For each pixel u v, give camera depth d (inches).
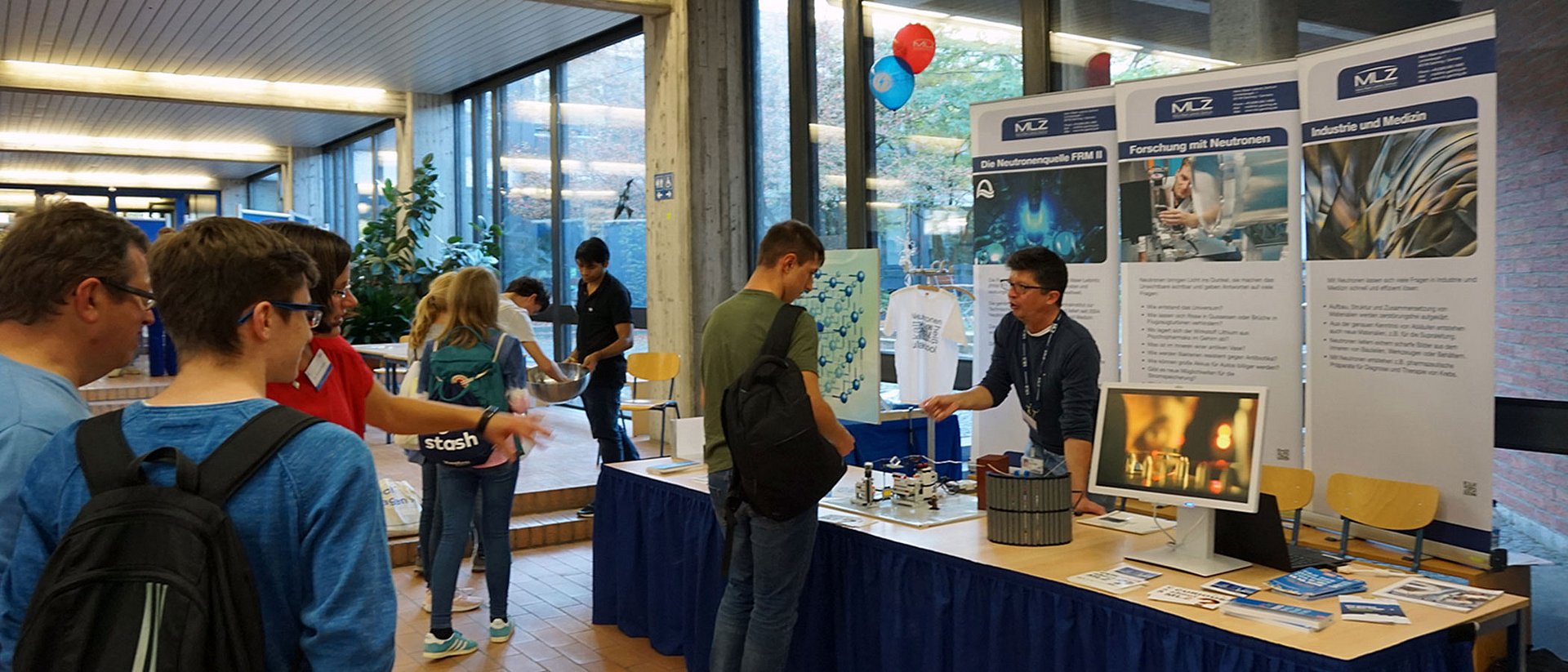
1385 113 132.9
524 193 432.5
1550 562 141.8
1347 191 137.2
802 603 134.2
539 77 415.8
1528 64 150.3
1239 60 186.7
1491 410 122.5
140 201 799.1
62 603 43.4
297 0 313.4
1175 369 160.2
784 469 112.7
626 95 363.3
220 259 49.6
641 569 168.9
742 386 115.6
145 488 45.5
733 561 124.8
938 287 201.8
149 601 43.7
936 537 122.9
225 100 439.2
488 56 401.4
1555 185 146.9
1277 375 150.4
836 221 285.9
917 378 204.8
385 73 429.7
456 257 451.8
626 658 161.5
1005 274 184.9
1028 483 117.6
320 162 676.7
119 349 61.2
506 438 86.6
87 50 374.9
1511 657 98.3
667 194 310.8
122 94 416.2
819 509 139.5
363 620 47.9
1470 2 159.5
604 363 238.7
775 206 310.5
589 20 346.0
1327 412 139.6
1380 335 133.6
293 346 53.7
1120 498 148.5
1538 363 151.2
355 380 89.2
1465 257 124.9
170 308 49.7
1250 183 152.0
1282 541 106.0
